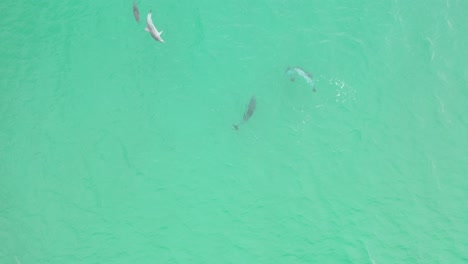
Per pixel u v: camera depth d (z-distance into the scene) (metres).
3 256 15.38
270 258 15.06
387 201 15.75
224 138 16.91
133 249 15.34
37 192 16.27
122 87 17.84
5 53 18.50
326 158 16.48
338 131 16.86
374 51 17.95
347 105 17.17
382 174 16.16
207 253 15.21
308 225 15.49
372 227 15.39
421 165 16.20
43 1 19.47
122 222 15.73
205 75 17.91
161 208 15.89
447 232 15.20
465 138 16.47
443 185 15.87
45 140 17.05
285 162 16.48
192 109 17.42
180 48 18.34
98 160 16.70
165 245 15.37
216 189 16.12
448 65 17.56
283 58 17.97
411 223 15.38
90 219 15.80
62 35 18.80
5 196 16.20
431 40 18.02
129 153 16.78
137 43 18.50
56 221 15.80
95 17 19.08
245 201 15.91
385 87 17.36
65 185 16.36
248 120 17.08
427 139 16.53
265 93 17.48
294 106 17.23
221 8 19.06
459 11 18.44
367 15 18.64
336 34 18.33
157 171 16.47
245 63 18.00
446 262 14.79
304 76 16.45
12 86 17.89
